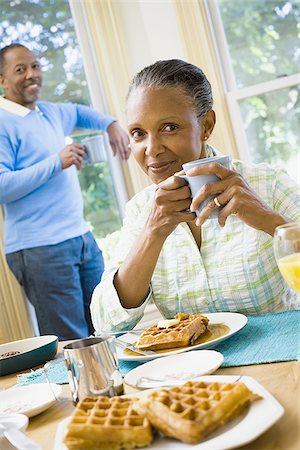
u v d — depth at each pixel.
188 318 1.31
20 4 3.47
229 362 1.10
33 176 3.07
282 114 3.45
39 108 3.33
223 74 3.53
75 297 3.22
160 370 1.11
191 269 1.57
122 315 1.48
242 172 1.64
